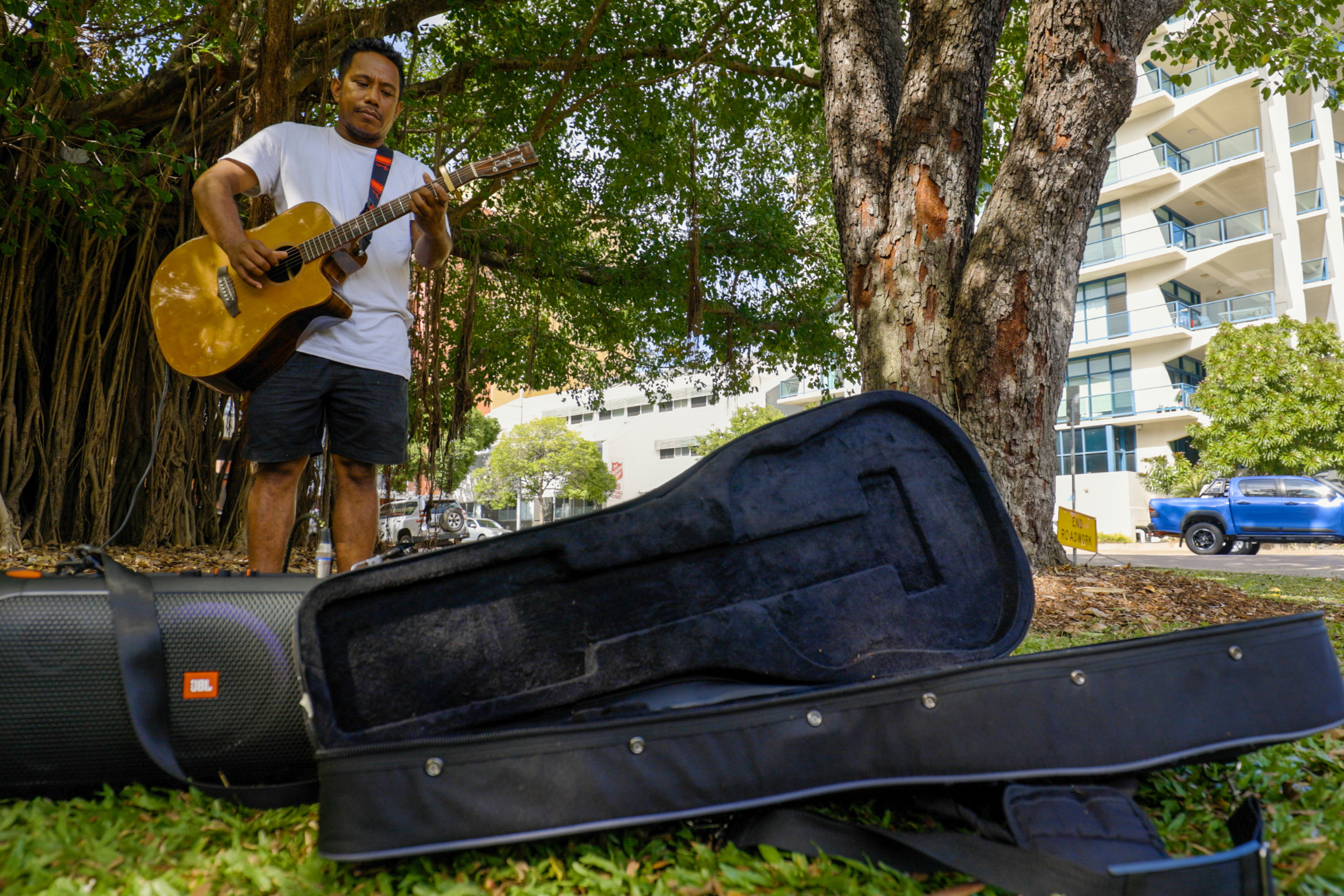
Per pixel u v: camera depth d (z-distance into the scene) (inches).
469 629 59.4
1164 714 56.6
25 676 57.9
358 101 106.3
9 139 248.4
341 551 101.9
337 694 55.9
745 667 63.9
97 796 61.1
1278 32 325.1
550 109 345.1
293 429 98.4
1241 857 43.7
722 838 55.4
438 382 348.2
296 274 97.4
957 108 185.5
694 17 383.9
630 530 62.6
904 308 185.8
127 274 305.4
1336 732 81.1
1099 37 172.2
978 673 55.7
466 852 52.3
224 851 52.5
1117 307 1149.1
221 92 285.4
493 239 434.9
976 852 46.9
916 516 71.4
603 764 51.9
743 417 1417.3
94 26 279.1
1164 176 1082.1
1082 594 183.6
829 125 203.0
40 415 277.1
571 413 1963.6
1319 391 837.8
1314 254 1190.3
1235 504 621.6
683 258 449.1
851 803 61.1
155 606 62.2
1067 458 1178.6
